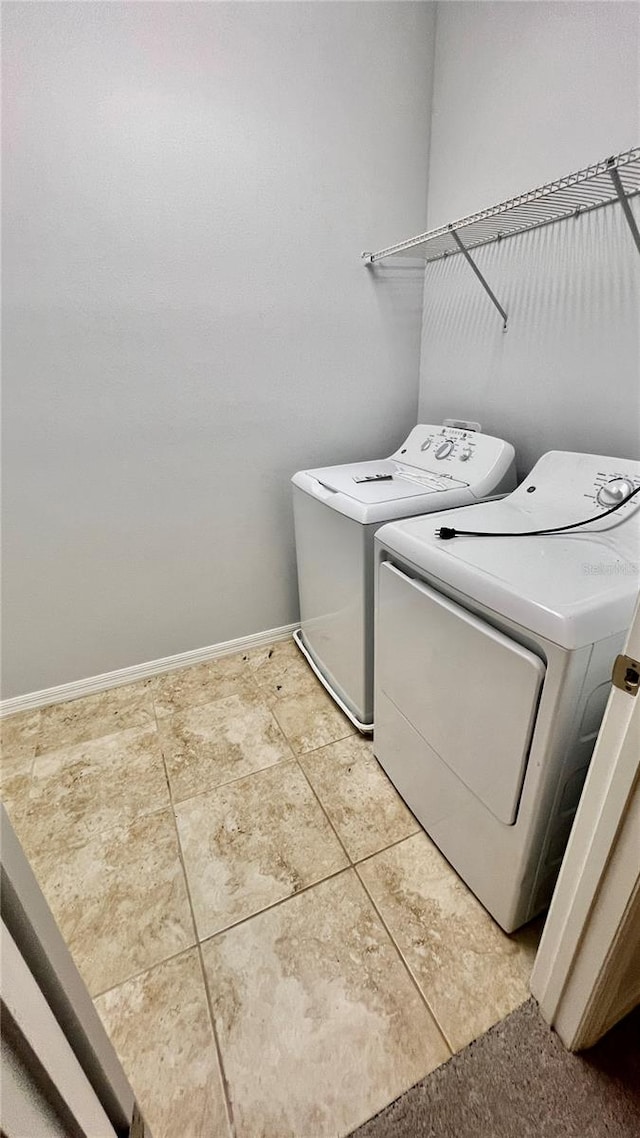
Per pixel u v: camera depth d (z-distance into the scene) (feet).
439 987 3.26
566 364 4.66
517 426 5.39
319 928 3.64
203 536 6.31
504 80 4.67
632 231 3.45
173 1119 2.74
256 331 5.64
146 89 4.39
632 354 4.05
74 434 5.18
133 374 5.22
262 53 4.70
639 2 3.45
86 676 6.23
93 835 4.42
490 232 5.13
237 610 6.95
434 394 6.66
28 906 1.59
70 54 4.06
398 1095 2.80
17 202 4.26
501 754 3.04
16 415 4.87
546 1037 3.00
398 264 6.18
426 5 5.27
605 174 3.28
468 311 5.76
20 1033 1.40
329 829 4.41
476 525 3.97
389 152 5.65
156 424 5.52
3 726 5.78
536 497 4.40
